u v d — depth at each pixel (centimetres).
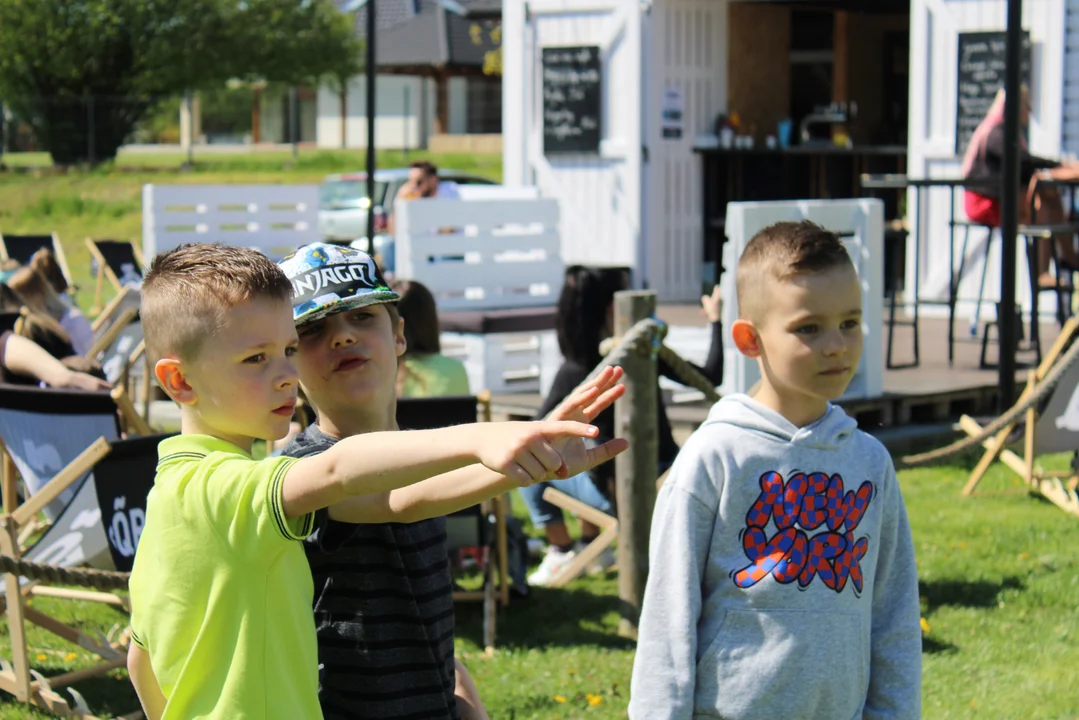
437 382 574
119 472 450
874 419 834
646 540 525
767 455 274
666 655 270
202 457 206
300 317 246
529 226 1043
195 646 203
